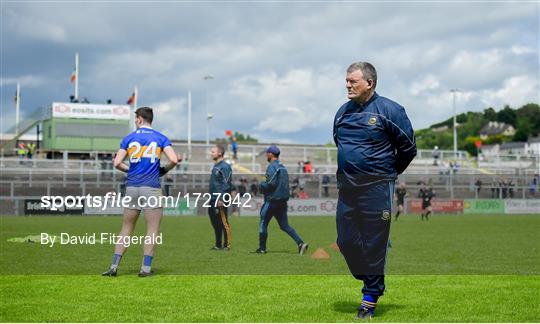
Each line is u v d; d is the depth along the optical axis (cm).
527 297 743
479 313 646
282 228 1273
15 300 700
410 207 3831
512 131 17100
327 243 1565
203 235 1747
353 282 849
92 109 6234
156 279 866
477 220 2983
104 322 593
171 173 2739
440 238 1794
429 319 617
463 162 6153
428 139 14975
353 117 637
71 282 834
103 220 2162
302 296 738
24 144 6366
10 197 2400
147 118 912
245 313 637
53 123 6131
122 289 777
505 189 4069
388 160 635
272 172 1255
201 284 823
